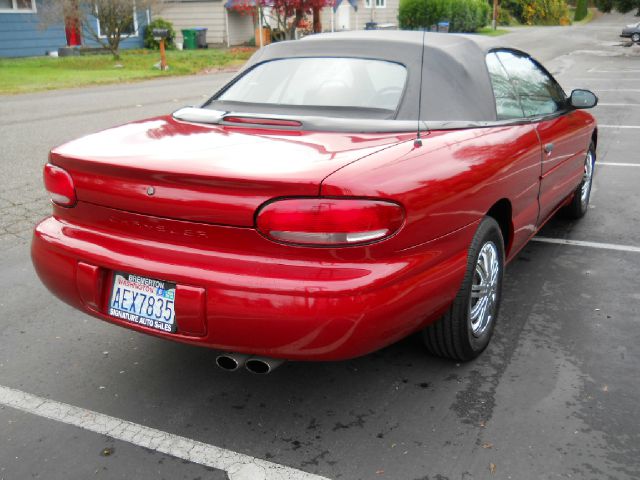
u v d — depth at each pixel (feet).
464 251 9.71
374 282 7.96
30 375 10.67
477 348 10.89
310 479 8.21
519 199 11.69
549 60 82.58
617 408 9.61
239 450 8.80
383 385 10.30
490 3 208.74
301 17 92.12
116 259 8.82
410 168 8.70
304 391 10.19
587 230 17.88
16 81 56.34
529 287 14.05
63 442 8.98
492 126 11.21
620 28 172.96
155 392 10.20
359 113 10.53
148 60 78.23
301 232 7.82
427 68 10.98
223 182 8.00
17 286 14.20
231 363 8.59
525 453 8.63
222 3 104.22
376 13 142.72
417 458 8.57
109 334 12.11
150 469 8.45
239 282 8.02
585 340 11.68
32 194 20.99
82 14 72.49
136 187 8.61
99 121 35.83
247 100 11.55
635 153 28.09
